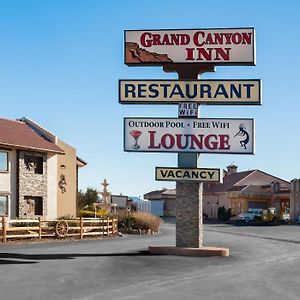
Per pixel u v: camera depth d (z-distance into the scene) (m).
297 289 13.94
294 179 67.81
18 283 14.33
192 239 23.20
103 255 21.70
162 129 23.59
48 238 30.86
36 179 38.44
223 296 12.80
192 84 23.55
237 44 23.62
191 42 23.97
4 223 28.28
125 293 12.94
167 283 14.61
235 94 23.27
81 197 57.12
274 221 62.81
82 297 12.35
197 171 23.28
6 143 35.75
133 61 24.19
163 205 89.56
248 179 79.00
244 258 22.03
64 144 42.91
